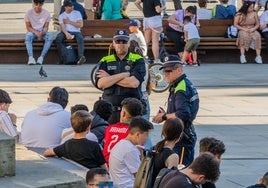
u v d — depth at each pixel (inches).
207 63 1455.5
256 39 1449.3
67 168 512.4
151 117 930.1
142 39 1127.0
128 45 666.8
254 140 835.4
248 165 733.3
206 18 1498.5
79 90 1103.6
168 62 610.2
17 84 1151.6
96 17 1515.7
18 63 1398.9
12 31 1604.3
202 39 1443.2
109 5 1477.6
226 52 1469.0
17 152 481.4
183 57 1405.0
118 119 664.4
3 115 612.4
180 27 1411.2
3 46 1387.8
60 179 416.8
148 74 704.4
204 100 1057.5
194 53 1406.3
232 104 1034.7
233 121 930.7
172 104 609.6
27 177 418.3
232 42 1453.0
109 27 1454.2
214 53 1464.1
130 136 541.3
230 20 1483.8
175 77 611.5
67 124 610.2
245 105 1028.5
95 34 1449.3
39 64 1370.6
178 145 601.9
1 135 426.9
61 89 626.2
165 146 508.7
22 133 612.4
